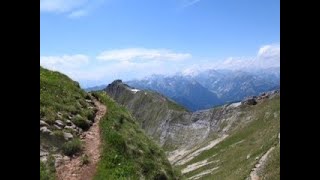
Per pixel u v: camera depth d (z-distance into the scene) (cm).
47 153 2188
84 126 2900
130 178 2350
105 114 3334
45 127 2445
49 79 3591
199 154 16512
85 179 2133
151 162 2819
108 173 2291
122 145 2723
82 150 2462
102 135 2800
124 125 3278
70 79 4125
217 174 10169
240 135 16300
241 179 5775
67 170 2148
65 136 2494
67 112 2947
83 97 3681
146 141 3200
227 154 13112
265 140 10956
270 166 5566
